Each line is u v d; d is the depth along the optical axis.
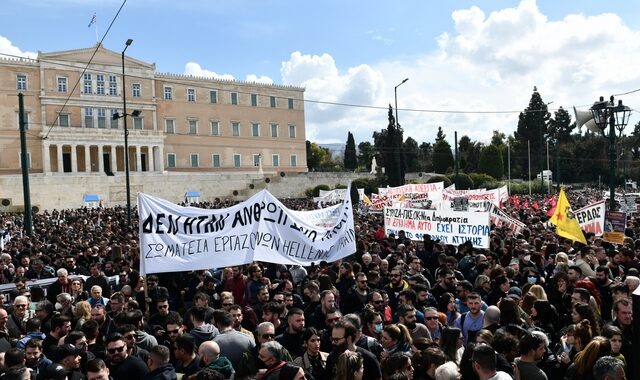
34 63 85.62
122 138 89.88
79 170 90.44
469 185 79.38
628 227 22.75
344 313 11.28
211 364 7.01
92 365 6.59
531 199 55.47
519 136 119.81
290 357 7.48
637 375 4.72
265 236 13.30
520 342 6.97
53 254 18.41
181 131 99.00
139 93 94.19
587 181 113.69
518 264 13.84
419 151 131.38
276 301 10.07
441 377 6.29
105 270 16.09
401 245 16.88
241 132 105.88
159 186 85.12
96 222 42.84
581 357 6.95
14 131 84.00
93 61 89.75
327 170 137.00
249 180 93.62
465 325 9.80
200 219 12.39
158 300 10.46
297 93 114.12
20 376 6.41
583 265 13.15
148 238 11.87
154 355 7.11
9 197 72.44
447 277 12.08
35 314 10.03
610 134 21.00
